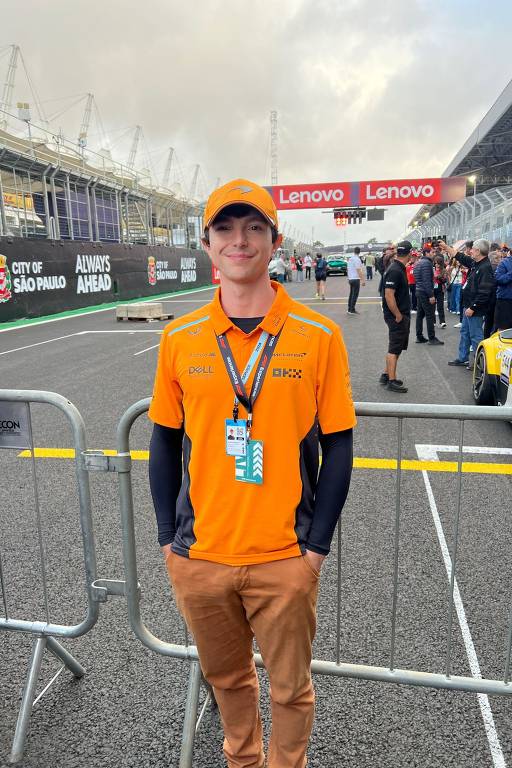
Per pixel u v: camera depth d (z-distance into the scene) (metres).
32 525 3.40
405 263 6.32
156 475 1.48
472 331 7.55
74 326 14.34
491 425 5.24
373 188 27.16
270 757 1.56
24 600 2.63
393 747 1.80
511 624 1.76
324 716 1.93
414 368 7.96
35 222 21.28
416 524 3.31
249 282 1.30
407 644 2.27
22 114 18.56
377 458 4.43
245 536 1.33
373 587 2.69
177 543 1.44
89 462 1.85
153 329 13.30
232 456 1.32
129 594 1.90
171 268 27.61
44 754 1.83
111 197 26.08
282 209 27.88
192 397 1.33
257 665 1.94
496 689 1.80
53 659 2.28
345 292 24.84
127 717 1.97
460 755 1.77
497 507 3.53
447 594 2.62
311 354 1.29
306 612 1.39
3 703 2.05
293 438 1.31
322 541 1.34
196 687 1.83
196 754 1.82
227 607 1.43
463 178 26.55
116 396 6.66
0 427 1.99
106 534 3.25
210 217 1.27
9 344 11.26
